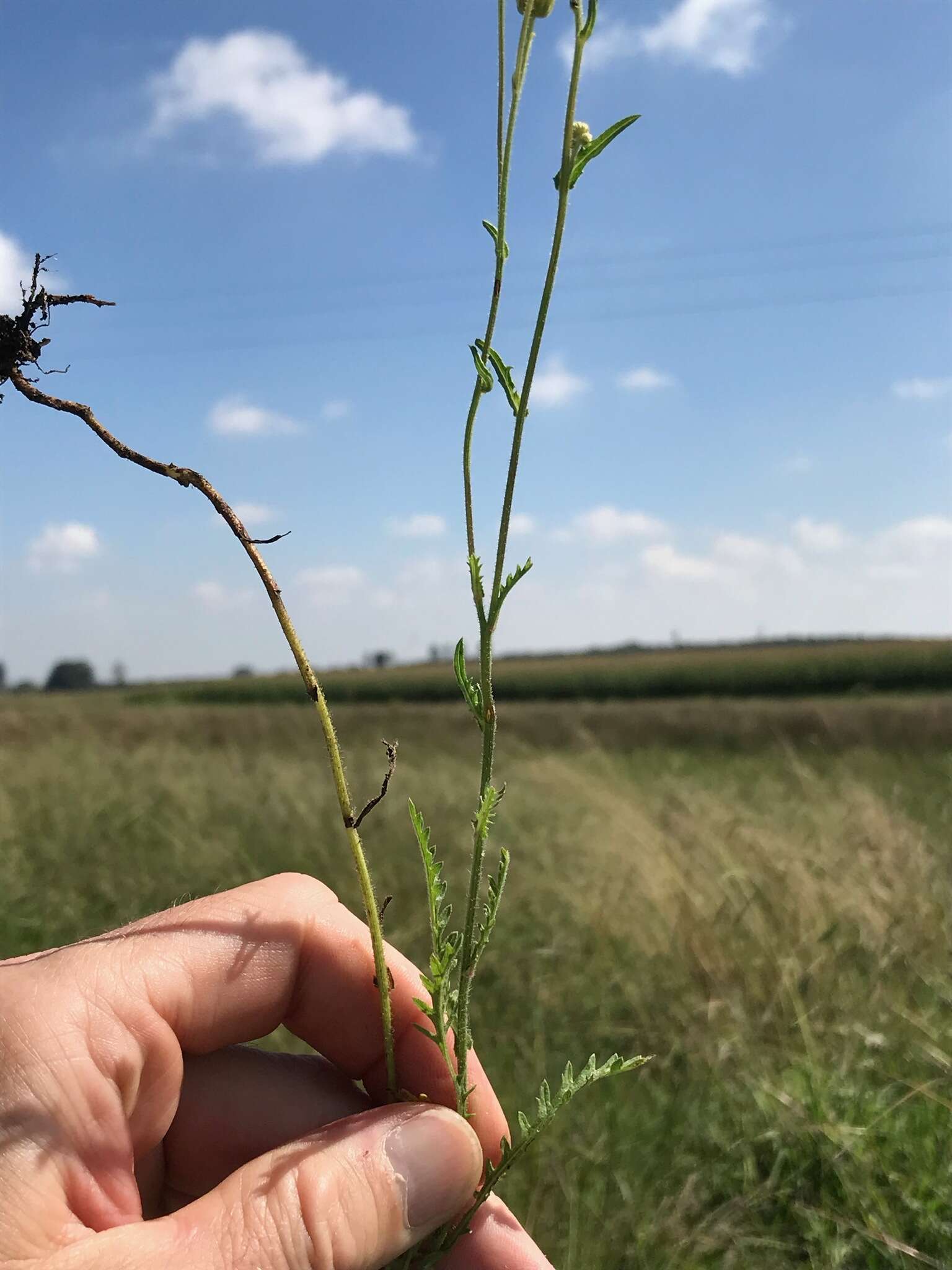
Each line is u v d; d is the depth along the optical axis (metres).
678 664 38.69
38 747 10.02
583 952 3.81
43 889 4.57
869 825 4.26
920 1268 2.04
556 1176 2.39
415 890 4.51
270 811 5.94
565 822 5.71
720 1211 2.25
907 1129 2.42
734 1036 2.87
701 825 4.43
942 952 3.21
